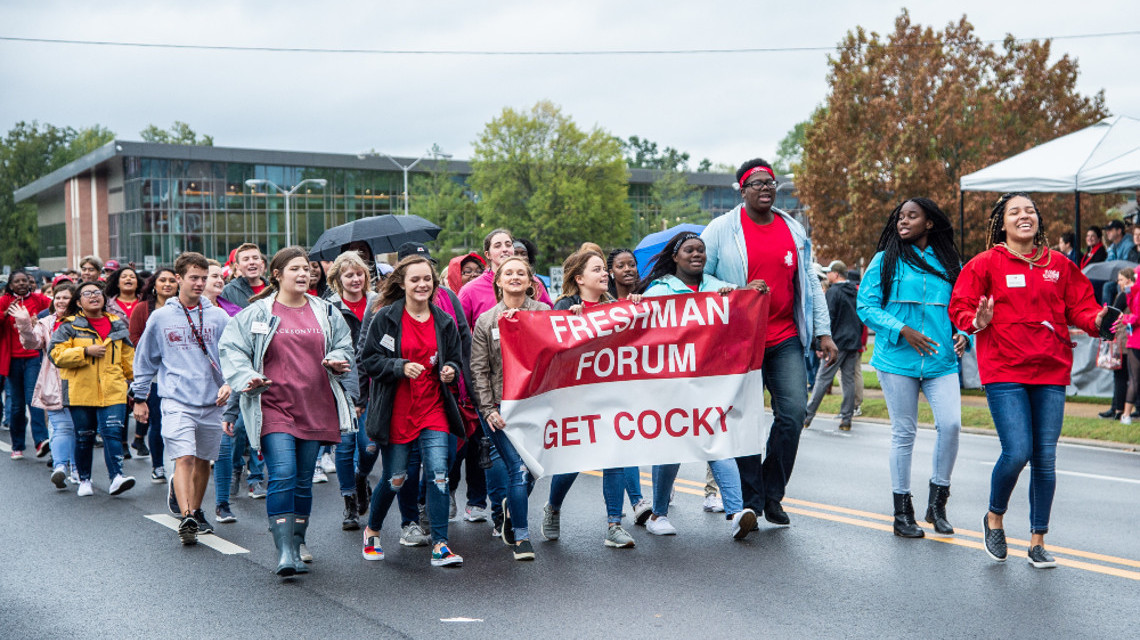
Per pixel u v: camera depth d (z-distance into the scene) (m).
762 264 6.65
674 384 6.51
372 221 12.28
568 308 6.69
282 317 6.15
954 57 33.16
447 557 6.13
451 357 6.19
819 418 13.72
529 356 6.26
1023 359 5.79
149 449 10.34
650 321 6.46
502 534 6.57
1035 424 5.90
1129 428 11.25
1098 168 15.05
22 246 116.19
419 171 80.19
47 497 8.62
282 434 6.01
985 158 31.59
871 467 9.54
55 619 5.23
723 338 6.54
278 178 75.88
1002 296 5.84
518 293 6.49
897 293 6.51
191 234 73.50
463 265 8.88
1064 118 32.84
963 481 8.69
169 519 7.70
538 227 68.38
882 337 6.61
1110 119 16.36
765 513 6.84
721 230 6.76
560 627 4.96
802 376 6.74
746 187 6.68
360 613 5.24
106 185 78.69
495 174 68.75
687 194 91.62
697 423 6.55
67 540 7.02
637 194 92.69
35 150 117.94
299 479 6.16
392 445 6.12
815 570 5.88
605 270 6.77
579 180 67.88
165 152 72.12
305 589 5.70
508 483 6.33
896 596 5.35
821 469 9.44
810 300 6.71
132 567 6.27
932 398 6.58
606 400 6.46
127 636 4.95
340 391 6.22
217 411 7.12
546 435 6.34
